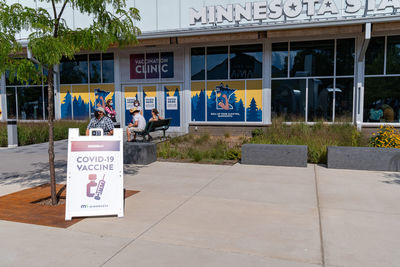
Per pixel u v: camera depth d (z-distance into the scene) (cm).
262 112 1430
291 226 424
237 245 369
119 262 331
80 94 1717
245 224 432
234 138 1330
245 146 839
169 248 362
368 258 337
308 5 1252
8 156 985
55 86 1744
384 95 1287
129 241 382
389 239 383
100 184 470
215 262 330
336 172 741
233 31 1306
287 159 812
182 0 1495
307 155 828
